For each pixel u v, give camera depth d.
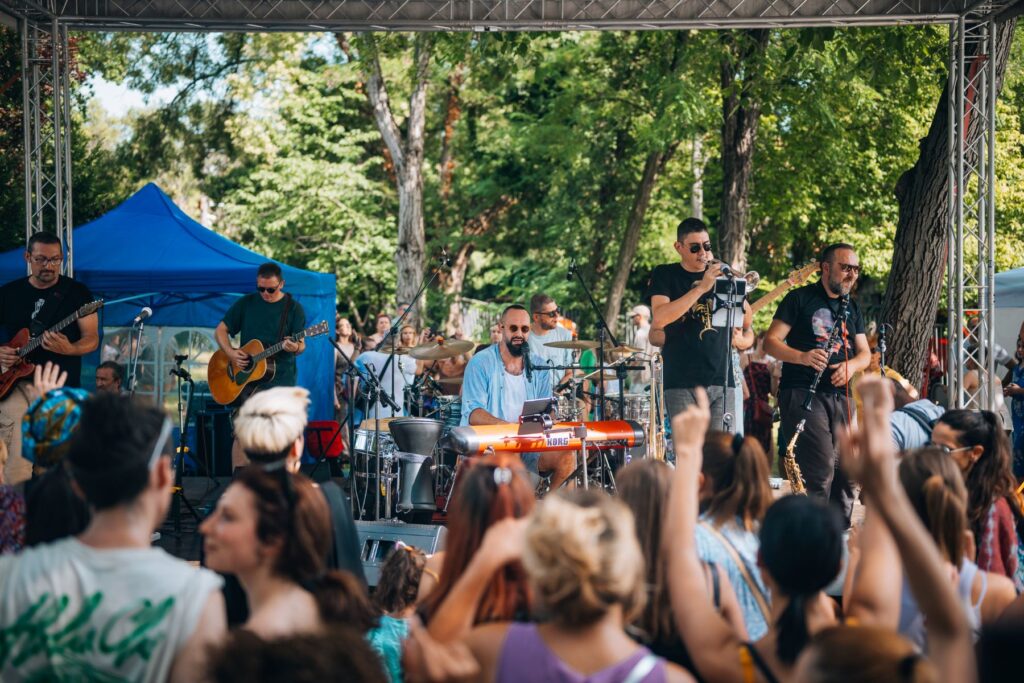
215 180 25.78
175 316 11.75
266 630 2.52
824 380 6.36
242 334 8.24
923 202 9.39
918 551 2.28
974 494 4.20
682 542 2.68
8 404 6.38
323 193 23.84
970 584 3.30
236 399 8.05
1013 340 13.29
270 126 24.22
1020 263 18.42
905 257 9.54
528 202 24.66
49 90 12.14
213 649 2.07
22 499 3.40
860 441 2.38
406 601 3.79
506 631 2.28
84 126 22.50
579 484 7.32
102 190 17.78
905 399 6.58
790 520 2.52
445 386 11.41
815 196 19.98
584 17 8.42
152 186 11.25
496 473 2.88
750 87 14.48
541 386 7.23
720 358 6.61
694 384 6.62
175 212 11.02
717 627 2.57
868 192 20.05
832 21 8.34
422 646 2.33
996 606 3.31
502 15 8.45
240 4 8.42
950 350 8.50
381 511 7.74
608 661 2.17
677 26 8.45
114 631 2.30
